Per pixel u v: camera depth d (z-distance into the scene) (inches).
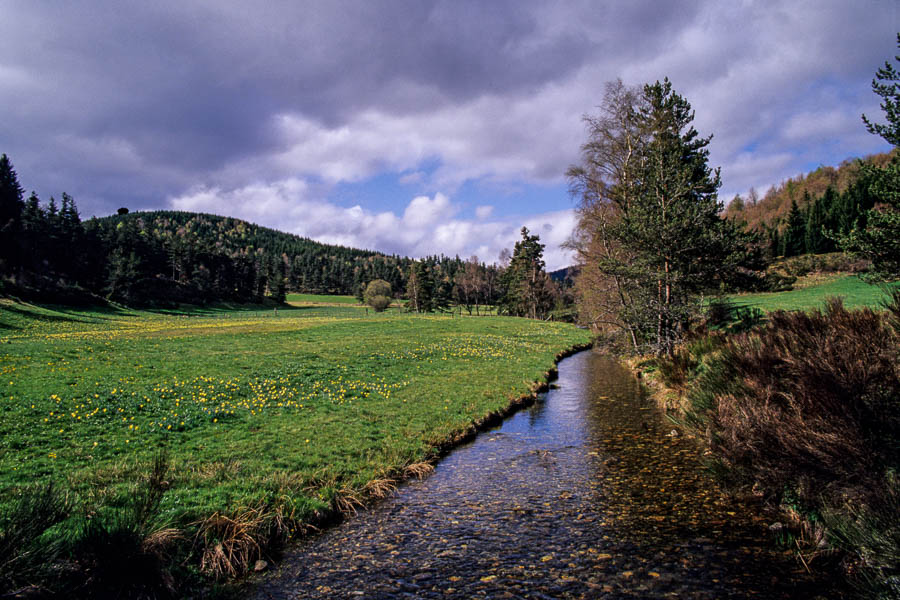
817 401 261.0
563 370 1077.8
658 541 256.2
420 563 243.6
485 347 1300.4
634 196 926.4
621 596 204.7
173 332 1498.5
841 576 210.8
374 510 319.9
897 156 507.8
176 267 4618.6
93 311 2573.8
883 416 237.9
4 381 603.2
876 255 528.1
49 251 3481.8
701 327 882.8
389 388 710.5
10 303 1892.2
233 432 458.3
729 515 285.1
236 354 989.8
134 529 223.8
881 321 331.9
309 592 218.5
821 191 4291.3
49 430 426.3
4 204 3366.1
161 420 478.9
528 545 259.6
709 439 338.3
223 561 237.9
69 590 188.9
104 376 678.5
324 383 723.4
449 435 498.9
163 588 211.6
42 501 204.4
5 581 173.9
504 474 390.6
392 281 7071.9
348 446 430.6
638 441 468.4
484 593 212.1
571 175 1068.5
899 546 186.4
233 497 297.3
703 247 767.1
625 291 999.0
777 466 266.2
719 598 200.2
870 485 217.8
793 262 2464.3
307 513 297.3
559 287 4153.5
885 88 492.7
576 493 337.7
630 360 1083.3
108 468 333.7
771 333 420.8
